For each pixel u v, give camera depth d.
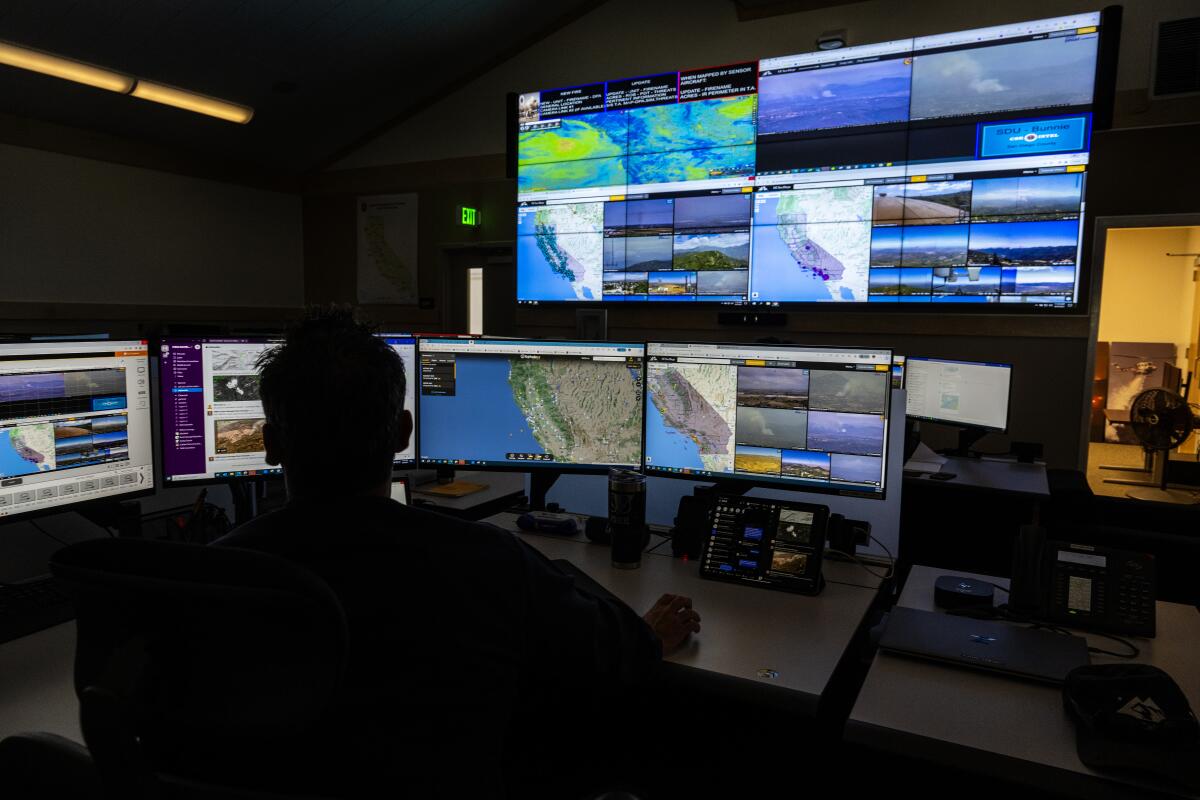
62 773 0.73
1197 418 5.79
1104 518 3.23
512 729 2.12
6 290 5.80
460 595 0.79
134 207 6.63
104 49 5.32
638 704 2.16
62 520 1.60
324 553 0.76
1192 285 7.62
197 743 0.68
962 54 4.87
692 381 1.86
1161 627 1.46
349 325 0.89
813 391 1.75
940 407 4.18
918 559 3.53
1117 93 4.71
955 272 4.96
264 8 5.38
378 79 6.65
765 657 1.28
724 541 1.69
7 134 5.76
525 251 6.46
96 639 0.68
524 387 1.97
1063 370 4.89
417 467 2.01
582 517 2.11
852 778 2.00
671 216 5.84
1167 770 0.95
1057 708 1.15
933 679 1.25
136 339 1.61
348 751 0.70
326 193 7.89
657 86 5.83
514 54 6.78
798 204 5.40
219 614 0.62
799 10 5.62
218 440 1.72
